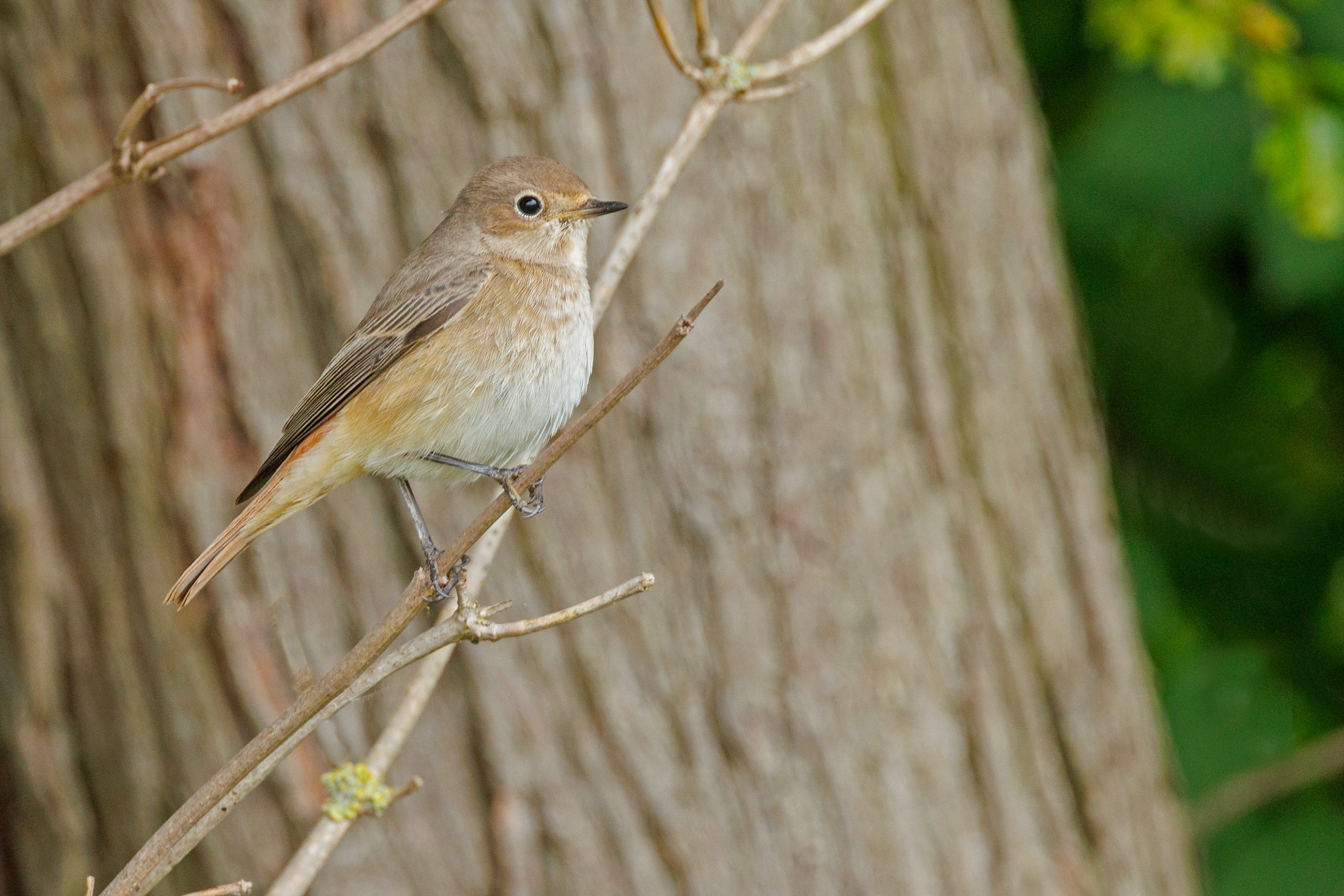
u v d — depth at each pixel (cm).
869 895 1020
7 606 1038
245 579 991
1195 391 1515
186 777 1011
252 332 980
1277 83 1292
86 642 1023
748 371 1020
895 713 1045
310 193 976
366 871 978
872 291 1077
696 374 1009
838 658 1027
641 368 604
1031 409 1179
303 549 989
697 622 1009
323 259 977
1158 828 1219
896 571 1058
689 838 1001
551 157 997
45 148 985
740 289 1024
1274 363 1495
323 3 975
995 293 1161
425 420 886
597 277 986
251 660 991
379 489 994
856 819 1023
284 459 881
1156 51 1319
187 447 987
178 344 982
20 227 617
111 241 980
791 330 1033
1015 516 1144
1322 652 1473
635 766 998
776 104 1040
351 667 600
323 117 976
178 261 978
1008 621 1123
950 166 1149
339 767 732
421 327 887
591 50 1004
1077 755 1150
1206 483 1523
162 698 1007
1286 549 1503
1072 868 1123
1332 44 1360
